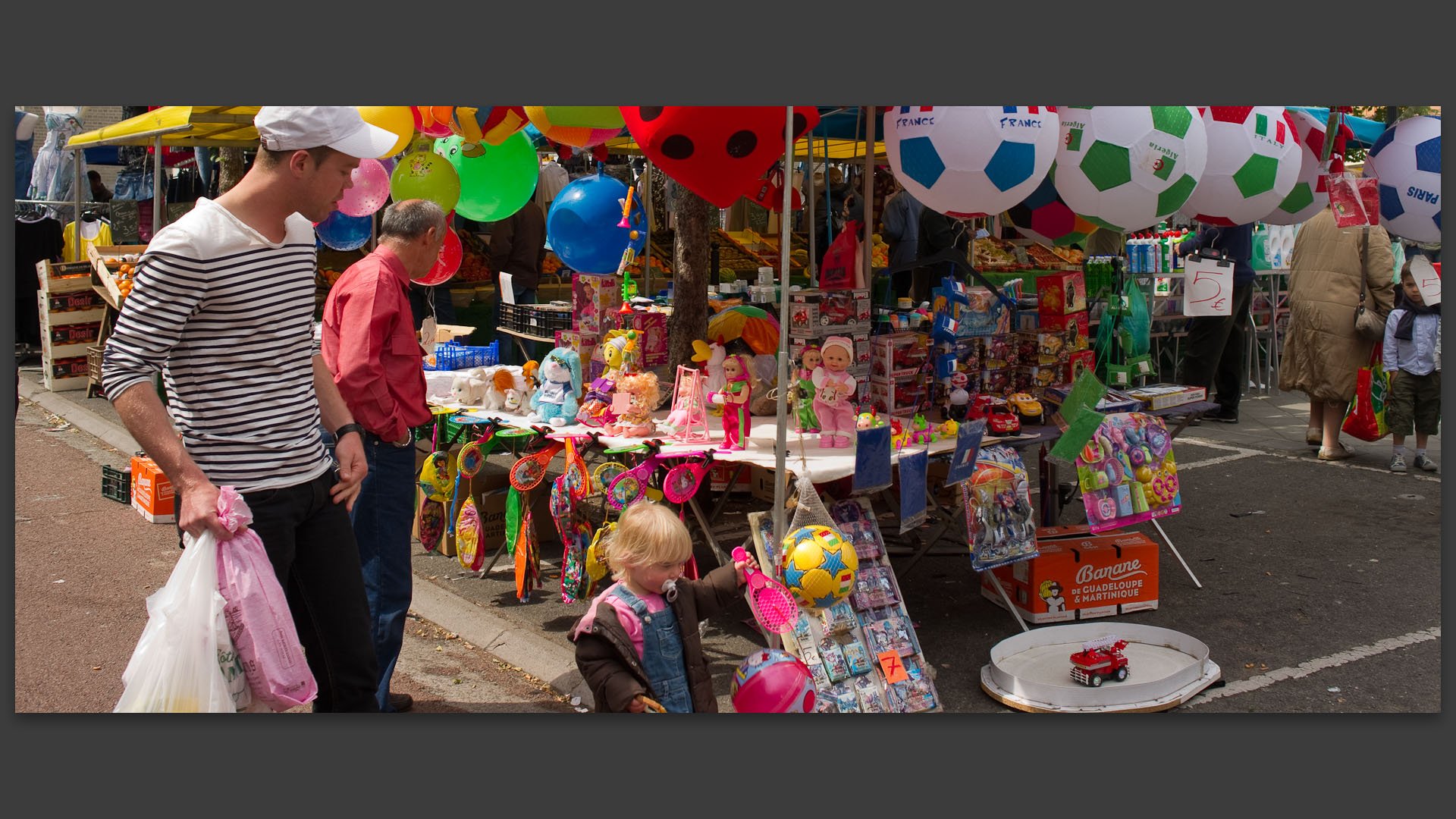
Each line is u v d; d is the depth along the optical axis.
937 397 5.06
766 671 3.41
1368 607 5.16
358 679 3.29
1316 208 5.91
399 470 3.77
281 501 2.92
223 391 2.81
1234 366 9.53
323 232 5.71
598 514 4.85
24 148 13.16
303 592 3.18
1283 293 11.37
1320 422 8.61
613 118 4.55
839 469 4.04
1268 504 7.05
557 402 4.96
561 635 4.66
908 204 8.45
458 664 4.46
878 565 4.23
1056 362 5.36
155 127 6.68
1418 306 7.52
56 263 10.12
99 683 4.12
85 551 5.79
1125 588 5.04
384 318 3.64
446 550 5.83
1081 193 4.44
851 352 4.52
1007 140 4.00
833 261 4.99
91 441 8.41
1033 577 4.86
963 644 4.70
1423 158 5.68
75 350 10.12
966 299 5.12
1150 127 4.29
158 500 6.30
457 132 4.54
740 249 9.98
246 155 10.00
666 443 4.52
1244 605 5.20
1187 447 8.77
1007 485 4.67
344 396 3.61
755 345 5.41
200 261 2.70
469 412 5.30
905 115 4.09
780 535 3.73
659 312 5.61
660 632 3.21
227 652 2.73
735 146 3.92
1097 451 4.96
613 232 5.33
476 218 5.78
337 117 2.84
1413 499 7.11
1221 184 4.87
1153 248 7.48
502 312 7.84
